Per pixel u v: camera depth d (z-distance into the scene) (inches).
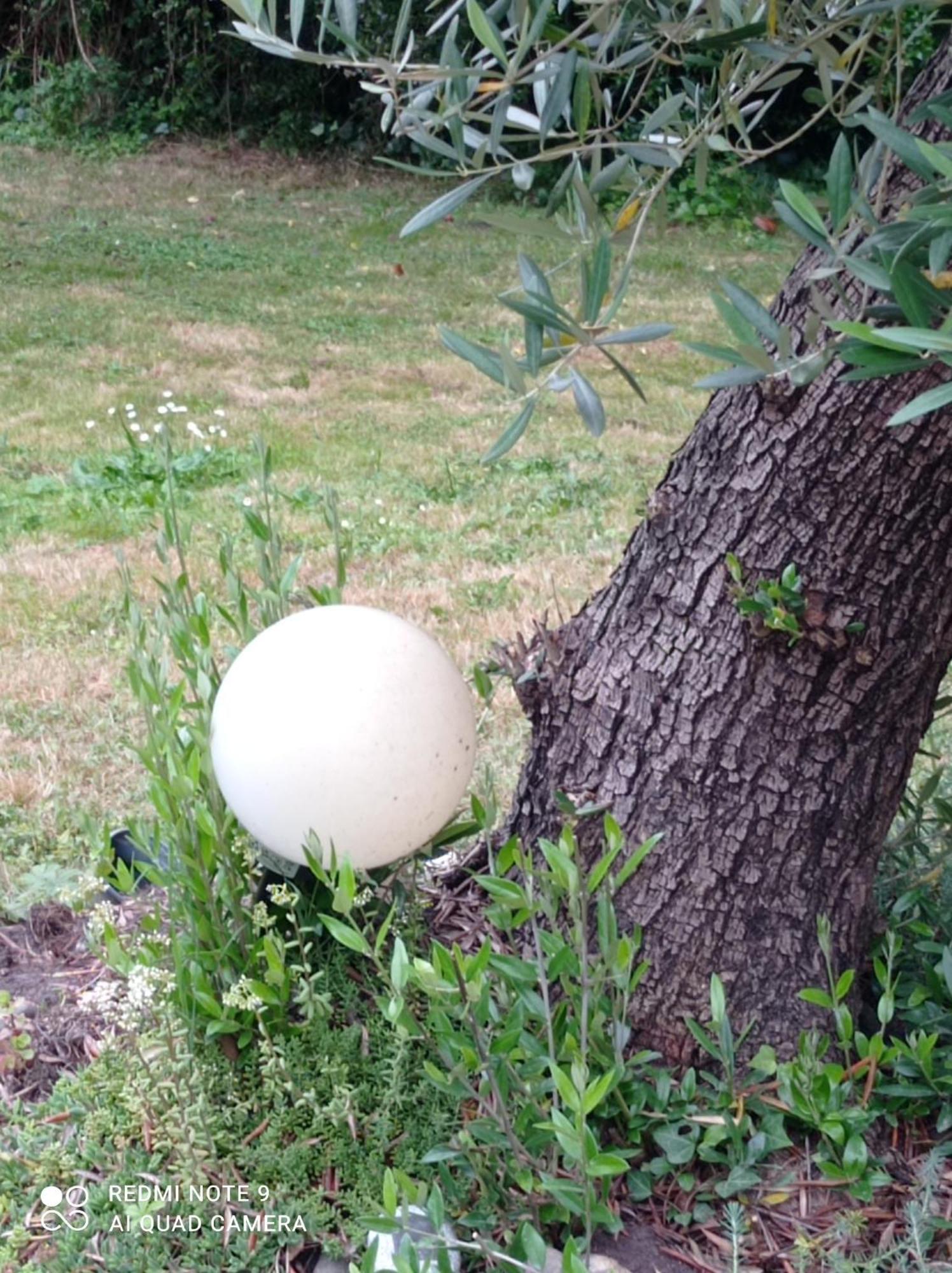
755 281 498.9
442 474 283.4
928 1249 84.0
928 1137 94.0
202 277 480.1
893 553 85.4
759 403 87.8
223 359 380.8
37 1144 94.0
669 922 94.7
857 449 83.7
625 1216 88.3
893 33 61.4
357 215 583.5
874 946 101.5
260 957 95.5
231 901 95.1
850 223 60.9
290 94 661.9
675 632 93.4
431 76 53.4
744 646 90.6
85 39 674.2
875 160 62.0
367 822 82.1
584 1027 79.0
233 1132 91.7
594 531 248.7
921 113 47.3
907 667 89.2
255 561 228.2
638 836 95.2
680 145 63.1
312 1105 89.4
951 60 77.5
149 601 210.7
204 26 650.2
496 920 88.2
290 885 95.3
